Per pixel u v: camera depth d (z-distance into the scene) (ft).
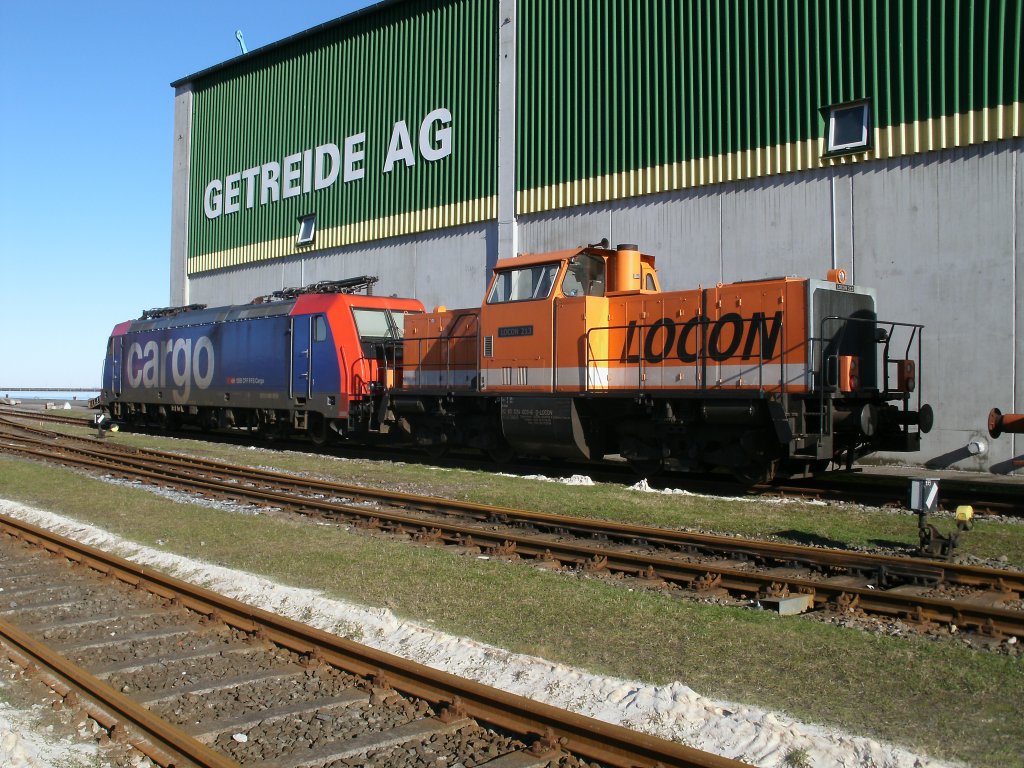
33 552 33.01
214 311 83.20
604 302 50.19
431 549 32.42
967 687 18.44
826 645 21.07
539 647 21.27
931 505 30.60
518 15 77.20
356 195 92.79
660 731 16.67
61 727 17.21
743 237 63.31
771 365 43.32
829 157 59.00
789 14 60.95
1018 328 52.29
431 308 85.15
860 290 45.60
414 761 15.78
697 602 25.30
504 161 77.82
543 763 15.48
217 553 32.04
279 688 19.10
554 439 51.34
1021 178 52.11
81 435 87.51
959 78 53.98
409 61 87.66
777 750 15.49
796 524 36.35
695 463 47.57
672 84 66.90
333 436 72.59
